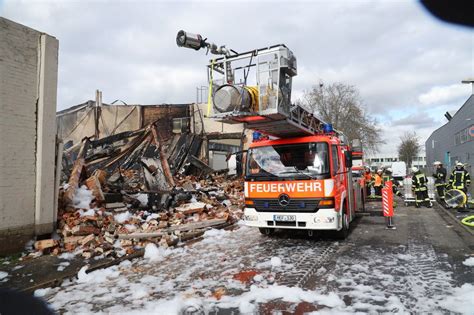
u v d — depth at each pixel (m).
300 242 7.79
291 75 7.55
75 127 25.45
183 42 7.16
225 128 24.50
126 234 7.39
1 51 6.18
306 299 4.31
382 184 18.19
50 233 6.95
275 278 5.21
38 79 6.88
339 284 4.85
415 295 4.35
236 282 5.07
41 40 6.94
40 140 6.79
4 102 6.20
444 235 8.12
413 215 11.81
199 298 4.44
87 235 7.07
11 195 6.25
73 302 4.42
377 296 4.35
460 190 11.95
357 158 17.09
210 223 9.35
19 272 5.41
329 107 43.94
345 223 8.12
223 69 7.61
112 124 24.97
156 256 6.70
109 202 9.09
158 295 4.61
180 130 24.84
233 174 20.56
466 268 5.45
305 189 7.30
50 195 6.96
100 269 5.78
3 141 6.15
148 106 25.00
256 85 7.14
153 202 9.88
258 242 7.91
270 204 7.64
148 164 10.64
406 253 6.49
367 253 6.59
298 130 8.02
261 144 8.15
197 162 18.72
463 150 31.30
